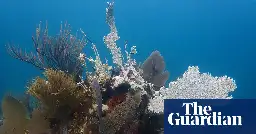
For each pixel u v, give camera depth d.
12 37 10.35
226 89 1.11
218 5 10.65
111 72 1.26
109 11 1.36
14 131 0.90
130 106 0.91
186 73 1.13
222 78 1.13
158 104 1.07
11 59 9.81
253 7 10.38
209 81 1.12
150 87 1.19
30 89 0.90
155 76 1.45
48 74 0.89
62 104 0.87
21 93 1.08
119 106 0.90
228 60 11.64
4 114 0.92
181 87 1.10
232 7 10.49
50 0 9.91
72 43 1.74
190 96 1.09
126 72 1.20
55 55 1.67
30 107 1.06
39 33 1.84
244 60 11.43
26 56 1.83
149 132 1.03
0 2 9.88
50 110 0.87
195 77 1.12
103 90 1.06
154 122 1.04
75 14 10.50
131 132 0.93
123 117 0.89
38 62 1.76
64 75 0.90
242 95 11.35
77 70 1.50
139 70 1.40
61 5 10.11
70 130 0.88
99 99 0.88
